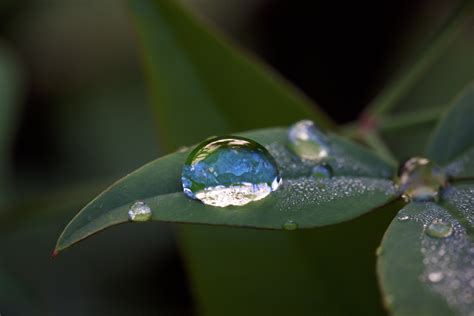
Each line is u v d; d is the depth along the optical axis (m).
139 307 0.24
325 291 0.16
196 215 0.13
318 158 0.14
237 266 0.16
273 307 0.16
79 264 0.25
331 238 0.16
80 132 0.27
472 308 0.12
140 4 0.16
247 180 0.13
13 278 0.23
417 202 0.14
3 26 0.27
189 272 0.16
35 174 0.27
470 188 0.14
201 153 0.13
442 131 0.15
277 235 0.16
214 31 0.16
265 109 0.16
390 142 0.26
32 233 0.24
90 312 0.24
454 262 0.13
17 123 0.24
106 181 0.20
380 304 0.16
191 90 0.16
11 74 0.24
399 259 0.13
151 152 0.27
